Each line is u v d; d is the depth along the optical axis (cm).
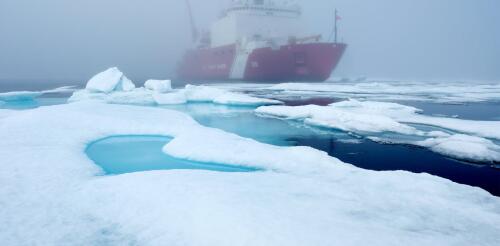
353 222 599
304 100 3725
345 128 1906
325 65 6769
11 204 698
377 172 956
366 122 1953
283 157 1102
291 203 674
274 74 7162
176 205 661
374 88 5650
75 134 1401
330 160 1062
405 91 4916
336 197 735
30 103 3156
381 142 1598
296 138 1728
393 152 1422
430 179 895
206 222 588
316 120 2141
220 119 2364
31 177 852
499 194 951
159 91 3284
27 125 1405
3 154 1023
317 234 538
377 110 2523
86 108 1880
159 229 591
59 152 1087
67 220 637
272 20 7762
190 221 600
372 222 606
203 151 1184
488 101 3544
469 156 1276
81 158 1072
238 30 7612
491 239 561
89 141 1377
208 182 790
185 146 1250
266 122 2234
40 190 775
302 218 600
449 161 1284
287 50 6706
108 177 869
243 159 1104
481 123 1889
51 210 676
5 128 1350
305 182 837
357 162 1279
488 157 1241
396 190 808
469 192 799
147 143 1423
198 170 923
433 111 2769
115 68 3194
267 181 831
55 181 835
